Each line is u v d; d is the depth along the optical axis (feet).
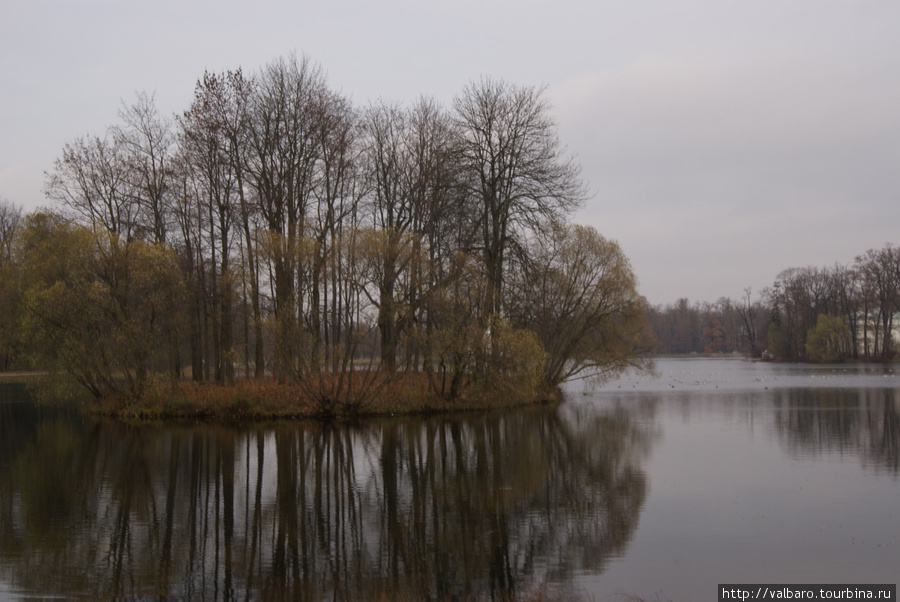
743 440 81.66
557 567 39.63
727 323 499.51
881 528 45.42
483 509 51.78
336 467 66.90
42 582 37.35
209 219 111.14
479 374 106.73
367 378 99.96
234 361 102.99
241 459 70.69
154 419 98.43
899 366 272.31
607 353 135.13
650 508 51.24
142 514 50.60
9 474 63.52
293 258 93.30
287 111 106.22
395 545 43.75
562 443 80.53
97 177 108.68
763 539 43.65
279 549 43.11
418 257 98.37
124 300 98.22
